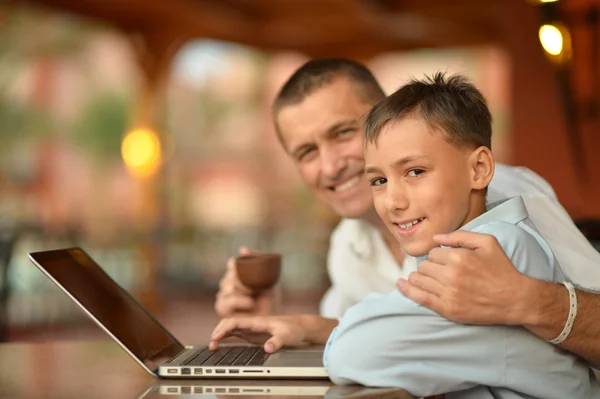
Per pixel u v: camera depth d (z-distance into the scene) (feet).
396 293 4.19
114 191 70.33
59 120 68.28
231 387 4.20
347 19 31.73
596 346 4.09
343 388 4.12
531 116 19.49
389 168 4.28
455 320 3.98
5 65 61.93
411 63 61.57
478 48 36.32
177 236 35.83
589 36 12.69
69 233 29.19
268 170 65.87
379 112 4.33
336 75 6.14
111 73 71.20
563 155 19.10
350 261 6.81
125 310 5.01
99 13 30.37
